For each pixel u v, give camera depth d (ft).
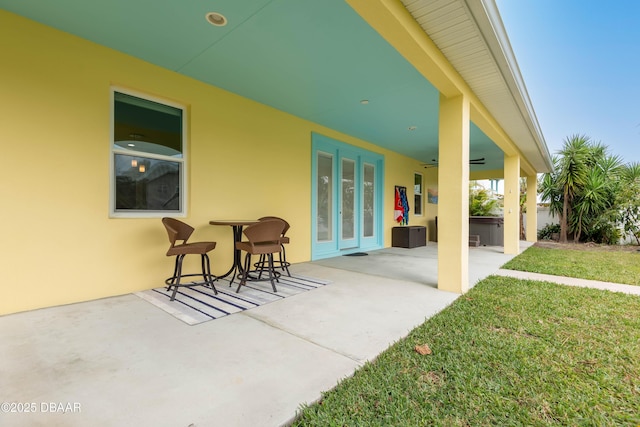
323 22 8.62
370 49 10.04
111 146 10.20
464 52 9.04
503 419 4.27
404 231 25.22
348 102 14.78
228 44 9.76
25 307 8.52
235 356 6.05
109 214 10.11
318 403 4.61
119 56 10.26
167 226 9.88
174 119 12.01
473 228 28.94
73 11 8.17
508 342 6.63
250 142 14.47
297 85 12.85
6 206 8.24
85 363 5.73
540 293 10.65
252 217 14.55
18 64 8.41
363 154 22.81
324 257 19.34
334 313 8.63
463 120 10.89
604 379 5.24
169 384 5.05
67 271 9.23
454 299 10.04
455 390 4.93
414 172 29.89
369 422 4.18
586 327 7.52
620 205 29.37
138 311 8.66
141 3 7.84
